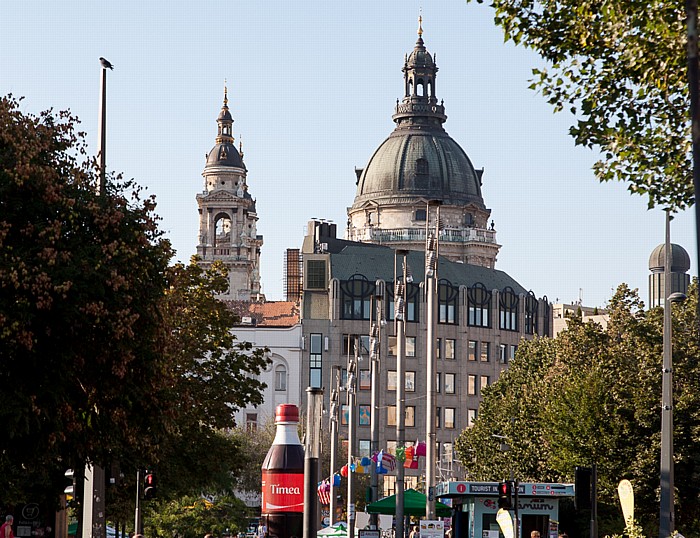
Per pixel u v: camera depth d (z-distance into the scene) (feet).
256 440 485.15
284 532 127.34
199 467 198.08
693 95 61.77
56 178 118.32
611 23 103.04
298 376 578.66
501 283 635.25
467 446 367.45
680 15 100.27
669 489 147.74
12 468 153.07
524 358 339.16
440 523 191.31
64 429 121.39
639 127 107.04
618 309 261.03
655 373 228.43
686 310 236.63
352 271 594.65
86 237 119.75
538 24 107.65
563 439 233.55
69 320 114.01
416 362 589.73
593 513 141.79
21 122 121.60
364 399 579.48
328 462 502.79
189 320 193.67
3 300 110.83
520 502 204.44
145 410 128.36
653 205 108.37
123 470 184.24
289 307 616.80
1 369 115.55
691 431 224.53
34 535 175.01
